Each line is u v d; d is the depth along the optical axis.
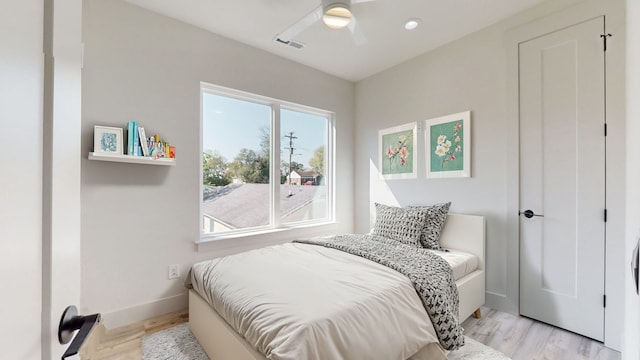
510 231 2.38
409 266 1.80
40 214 0.40
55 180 0.43
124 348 1.87
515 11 2.33
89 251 2.05
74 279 0.49
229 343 1.42
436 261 1.95
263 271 1.75
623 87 1.87
